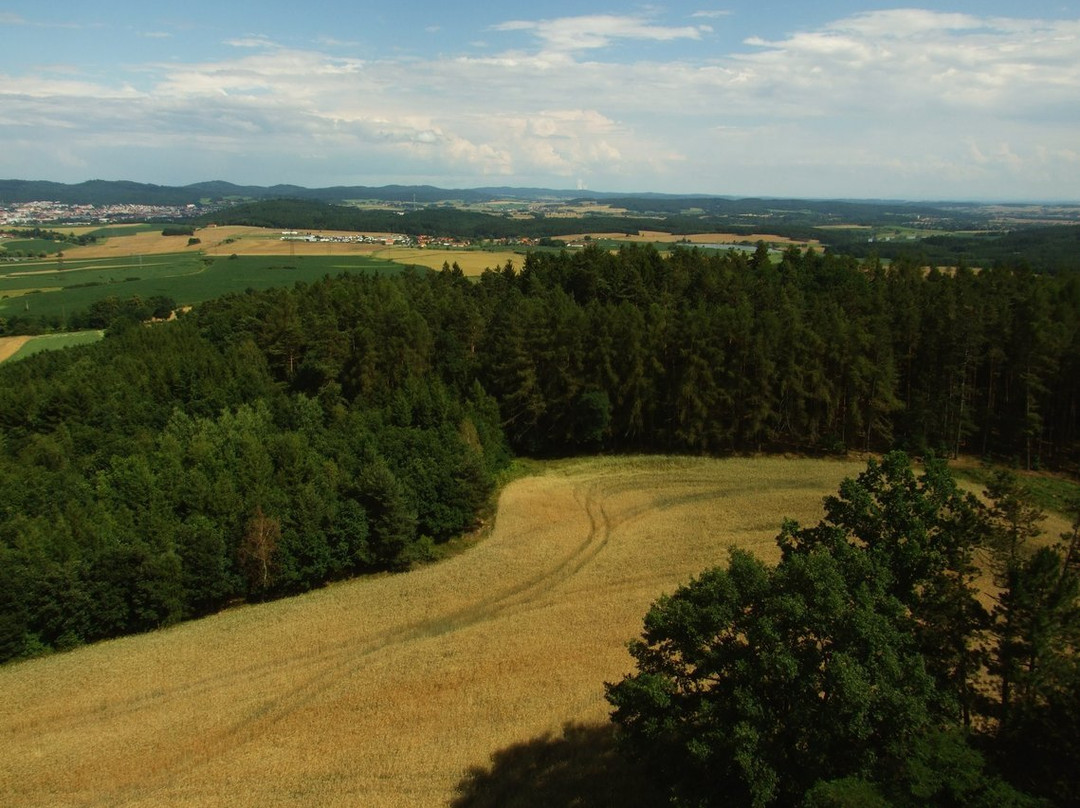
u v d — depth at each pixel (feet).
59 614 146.82
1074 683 65.82
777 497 201.98
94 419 242.99
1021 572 71.87
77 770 103.40
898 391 246.68
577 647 126.11
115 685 126.62
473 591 155.94
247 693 121.80
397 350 259.39
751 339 235.81
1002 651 72.02
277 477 187.52
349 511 171.63
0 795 99.14
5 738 113.19
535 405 248.93
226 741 108.68
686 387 237.86
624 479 224.74
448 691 115.24
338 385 259.80
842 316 242.37
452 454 196.65
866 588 68.33
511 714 107.76
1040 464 221.87
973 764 58.59
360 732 106.42
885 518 77.25
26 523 162.40
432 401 234.58
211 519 167.84
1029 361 216.13
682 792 68.33
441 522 183.01
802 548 81.05
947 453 228.22
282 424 238.27
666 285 309.63
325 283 378.53
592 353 247.09
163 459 195.11
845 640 65.31
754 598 71.20
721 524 184.03
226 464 193.98
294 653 134.82
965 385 230.07
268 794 94.43
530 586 156.87
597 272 321.32
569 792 90.12
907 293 260.42
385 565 176.76
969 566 79.36
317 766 99.35
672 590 148.36
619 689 74.74
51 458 214.48
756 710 65.36
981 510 79.87
